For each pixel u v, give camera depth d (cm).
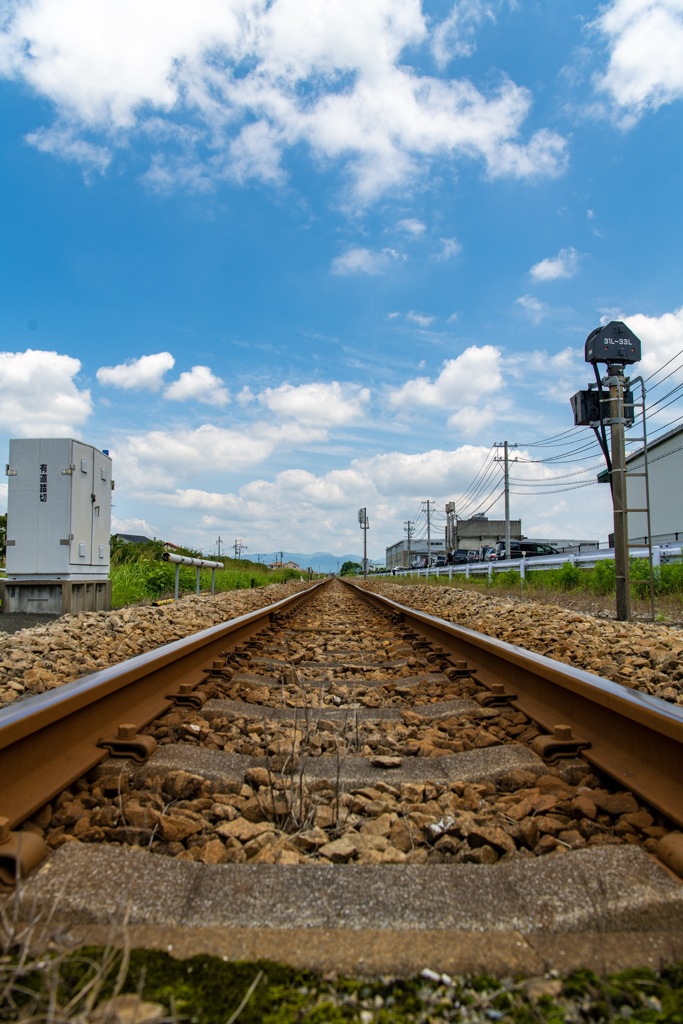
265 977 161
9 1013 146
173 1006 146
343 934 180
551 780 305
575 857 214
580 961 170
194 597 1419
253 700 516
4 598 1015
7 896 195
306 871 212
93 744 328
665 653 580
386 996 159
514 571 1995
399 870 213
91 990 153
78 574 1057
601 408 964
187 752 337
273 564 8794
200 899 197
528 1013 151
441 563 5969
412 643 827
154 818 261
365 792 302
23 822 252
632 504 3559
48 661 576
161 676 466
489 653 556
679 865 214
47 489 1027
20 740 271
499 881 207
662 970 166
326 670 658
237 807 290
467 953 171
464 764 337
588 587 1491
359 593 2502
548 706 412
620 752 313
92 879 200
